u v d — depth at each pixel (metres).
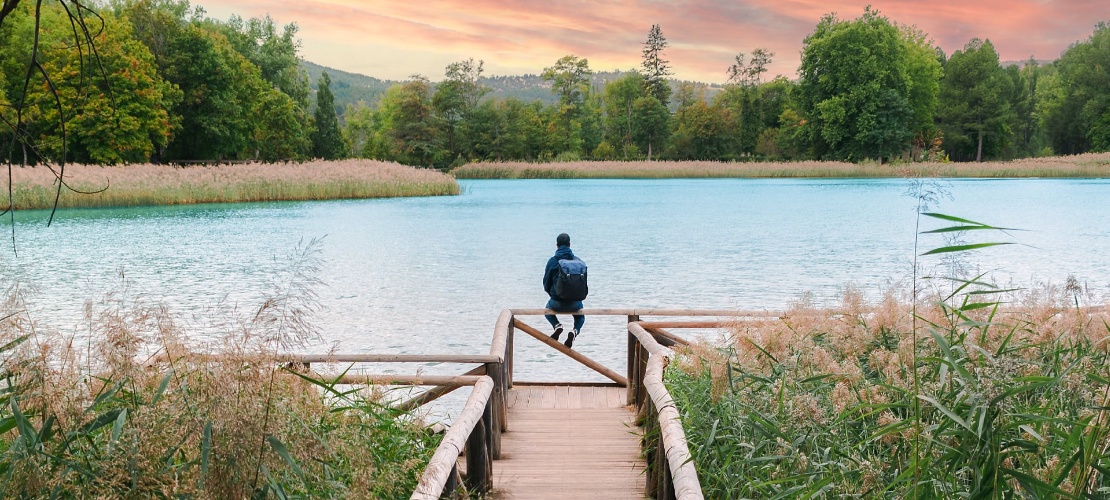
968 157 94.50
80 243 19.84
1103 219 25.20
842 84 79.06
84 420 2.58
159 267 15.58
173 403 2.56
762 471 3.69
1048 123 93.75
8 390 2.58
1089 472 2.63
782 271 14.98
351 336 9.77
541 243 20.06
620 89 118.56
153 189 34.31
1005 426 2.71
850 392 3.60
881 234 21.70
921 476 2.83
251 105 66.12
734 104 104.94
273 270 15.15
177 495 2.44
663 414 3.99
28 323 2.68
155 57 59.00
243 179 38.44
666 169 70.81
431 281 14.12
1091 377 2.67
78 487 2.47
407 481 3.77
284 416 2.58
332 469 2.91
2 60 42.69
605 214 29.50
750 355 4.24
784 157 87.31
